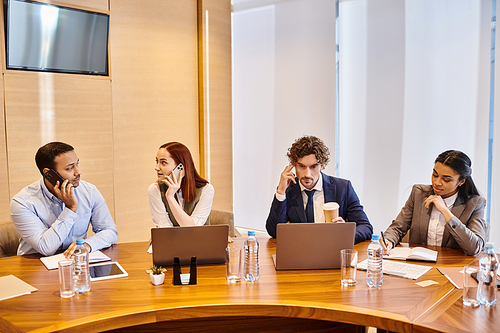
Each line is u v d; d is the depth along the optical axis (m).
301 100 4.89
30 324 1.49
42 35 3.69
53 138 3.83
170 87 4.61
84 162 4.03
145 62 4.41
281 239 2.01
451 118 4.06
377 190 4.54
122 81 4.25
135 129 4.38
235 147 5.58
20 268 2.11
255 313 1.65
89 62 4.01
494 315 1.53
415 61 4.21
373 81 4.48
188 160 2.63
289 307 1.64
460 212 2.42
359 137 4.62
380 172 4.50
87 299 1.71
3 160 3.58
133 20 4.29
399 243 2.55
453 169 2.31
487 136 3.88
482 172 3.92
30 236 2.30
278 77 5.07
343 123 4.71
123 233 4.35
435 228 2.49
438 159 2.39
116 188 4.27
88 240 2.38
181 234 2.06
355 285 1.84
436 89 4.12
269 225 2.70
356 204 2.73
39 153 2.30
